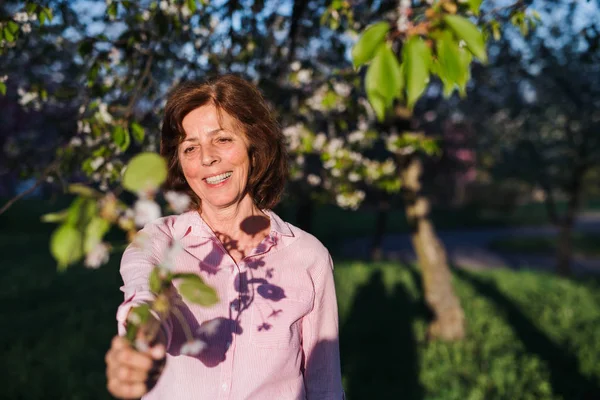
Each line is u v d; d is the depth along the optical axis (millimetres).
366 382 4637
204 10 2568
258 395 1336
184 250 1356
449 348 5523
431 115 7773
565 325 6809
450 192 27281
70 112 3186
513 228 24641
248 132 1479
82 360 4957
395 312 7285
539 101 8922
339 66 4387
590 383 4660
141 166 611
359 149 3748
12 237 13508
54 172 2527
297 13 3248
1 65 2744
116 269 9656
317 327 1522
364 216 23375
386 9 2729
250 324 1366
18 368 4598
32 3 2000
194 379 1286
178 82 3018
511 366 5031
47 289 8078
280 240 1508
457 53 847
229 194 1447
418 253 5883
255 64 3447
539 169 10375
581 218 28891
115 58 2406
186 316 1276
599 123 8781
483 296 8461
